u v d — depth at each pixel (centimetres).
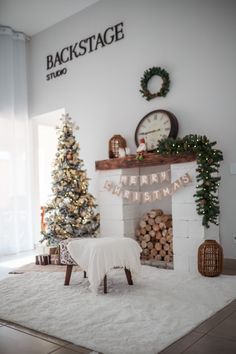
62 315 251
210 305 265
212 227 391
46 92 612
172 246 424
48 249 470
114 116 515
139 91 486
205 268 354
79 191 482
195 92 434
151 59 476
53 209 479
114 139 484
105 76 528
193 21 439
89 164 545
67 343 208
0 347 205
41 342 210
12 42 614
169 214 453
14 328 233
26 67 638
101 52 534
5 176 588
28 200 612
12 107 602
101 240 322
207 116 423
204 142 375
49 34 611
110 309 261
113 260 308
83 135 554
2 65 600
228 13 411
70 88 576
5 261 503
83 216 473
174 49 454
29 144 632
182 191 392
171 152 394
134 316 245
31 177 633
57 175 485
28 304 279
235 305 266
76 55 568
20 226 600
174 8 456
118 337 210
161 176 423
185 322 231
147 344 200
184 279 346
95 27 544
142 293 301
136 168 482
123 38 508
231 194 400
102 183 475
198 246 379
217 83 416
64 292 312
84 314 252
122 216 452
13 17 578
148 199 423
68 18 582
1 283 350
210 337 210
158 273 375
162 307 262
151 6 479
